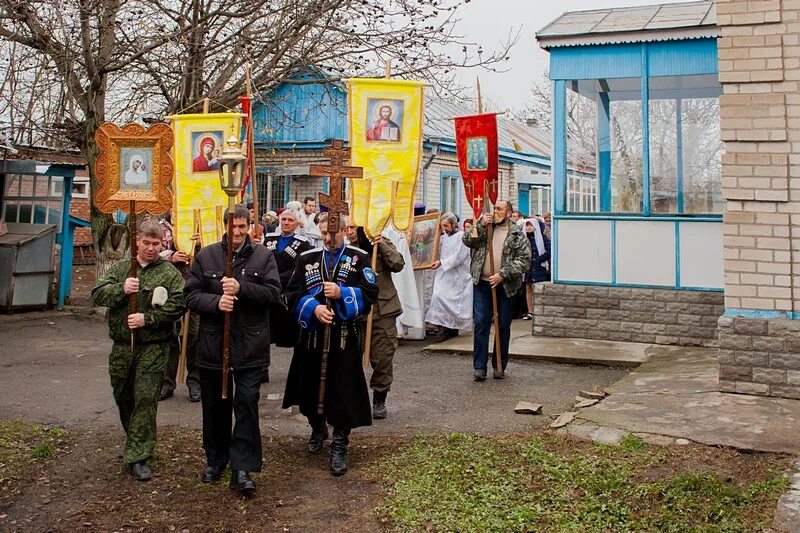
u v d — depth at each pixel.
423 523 4.38
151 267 5.34
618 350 9.53
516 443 5.76
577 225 10.43
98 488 5.10
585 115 10.47
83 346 10.69
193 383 7.38
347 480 5.19
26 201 14.61
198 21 12.85
